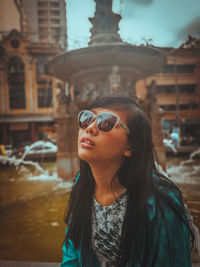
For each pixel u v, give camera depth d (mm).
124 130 630
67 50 5715
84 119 636
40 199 3742
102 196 740
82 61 6070
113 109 643
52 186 4699
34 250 2027
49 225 2625
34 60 25328
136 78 7312
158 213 624
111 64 6141
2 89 25484
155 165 750
